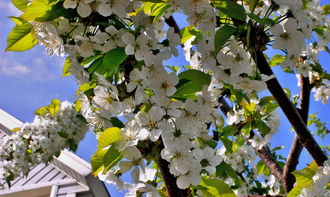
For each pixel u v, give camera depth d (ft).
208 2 2.16
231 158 4.78
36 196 7.70
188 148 2.15
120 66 2.25
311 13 2.94
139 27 2.20
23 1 2.35
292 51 2.25
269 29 2.34
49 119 3.72
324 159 2.82
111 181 2.34
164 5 2.40
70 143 3.70
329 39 3.12
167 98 2.15
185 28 2.62
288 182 3.53
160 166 2.26
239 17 2.22
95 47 2.20
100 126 2.30
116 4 2.16
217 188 2.40
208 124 3.02
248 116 3.64
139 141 2.15
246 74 2.35
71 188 7.55
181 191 2.25
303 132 2.82
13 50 2.36
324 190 2.39
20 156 3.73
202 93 2.27
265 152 4.09
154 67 2.17
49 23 2.25
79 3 2.15
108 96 2.19
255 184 5.50
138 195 2.41
